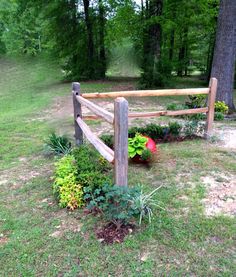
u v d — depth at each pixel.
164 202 2.84
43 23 16.11
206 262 2.06
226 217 2.56
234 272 1.96
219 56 7.39
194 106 6.74
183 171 3.59
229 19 7.09
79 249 2.25
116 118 2.40
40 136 5.70
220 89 7.52
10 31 24.66
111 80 15.66
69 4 14.70
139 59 15.04
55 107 9.09
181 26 13.39
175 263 2.06
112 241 2.32
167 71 13.33
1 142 5.37
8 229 2.58
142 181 3.33
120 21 14.18
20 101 11.26
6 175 3.83
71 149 4.28
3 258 2.21
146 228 2.45
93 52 15.93
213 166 3.71
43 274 2.03
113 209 2.36
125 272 2.01
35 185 3.45
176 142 4.84
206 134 4.99
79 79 15.90
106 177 2.95
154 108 8.52
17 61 23.91
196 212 2.66
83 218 2.67
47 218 2.72
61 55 16.17
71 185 2.90
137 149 3.83
